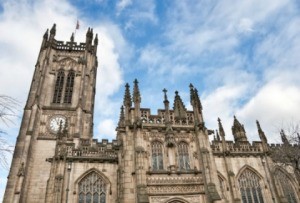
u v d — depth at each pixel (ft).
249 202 163.22
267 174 172.24
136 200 113.80
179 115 148.77
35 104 225.15
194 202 119.24
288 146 134.10
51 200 140.77
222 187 164.25
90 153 165.37
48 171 196.65
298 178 157.99
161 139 134.62
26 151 199.11
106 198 151.84
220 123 188.44
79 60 273.75
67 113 234.17
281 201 160.15
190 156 133.69
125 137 132.46
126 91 146.30
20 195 175.63
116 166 161.89
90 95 258.57
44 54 271.28
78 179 153.07
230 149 178.70
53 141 213.05
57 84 253.85
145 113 140.36
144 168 120.47
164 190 118.93
